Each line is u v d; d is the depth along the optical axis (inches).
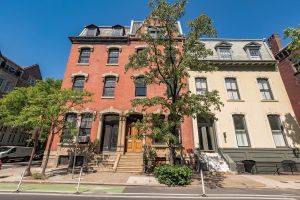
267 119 678.5
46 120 491.2
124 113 682.8
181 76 468.4
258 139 652.7
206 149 660.1
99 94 714.8
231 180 452.8
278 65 770.2
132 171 542.0
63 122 514.6
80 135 660.7
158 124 449.4
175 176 399.5
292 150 639.1
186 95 448.5
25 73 1409.9
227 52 801.6
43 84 835.4
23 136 1342.3
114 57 793.6
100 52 792.3
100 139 657.0
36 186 376.5
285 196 312.0
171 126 431.8
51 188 357.1
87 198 285.7
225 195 315.6
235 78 746.8
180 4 438.3
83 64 767.7
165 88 719.7
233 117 689.6
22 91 772.6
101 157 606.2
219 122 673.6
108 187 374.0
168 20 449.7
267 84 745.6
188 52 466.9
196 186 391.5
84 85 730.8
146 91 719.1
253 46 797.9
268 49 807.1
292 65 701.3
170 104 461.7
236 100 703.1
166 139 408.2
